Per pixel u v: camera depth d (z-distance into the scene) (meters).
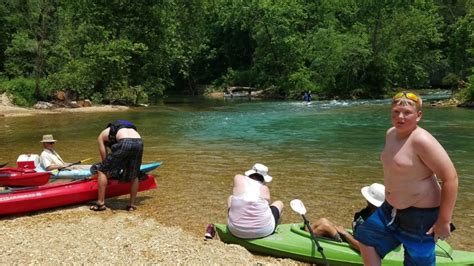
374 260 3.45
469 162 10.66
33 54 37.97
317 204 7.25
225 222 6.48
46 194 6.93
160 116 23.55
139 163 7.08
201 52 53.78
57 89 30.52
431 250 3.27
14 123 20.19
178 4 41.47
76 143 13.88
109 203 7.45
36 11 38.31
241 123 19.64
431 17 42.94
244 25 47.97
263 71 47.59
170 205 7.27
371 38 40.97
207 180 8.89
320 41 40.88
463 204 7.25
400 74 43.38
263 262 4.96
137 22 36.19
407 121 3.14
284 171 9.69
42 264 4.80
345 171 9.66
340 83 40.28
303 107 29.17
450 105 27.23
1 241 5.51
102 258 4.99
